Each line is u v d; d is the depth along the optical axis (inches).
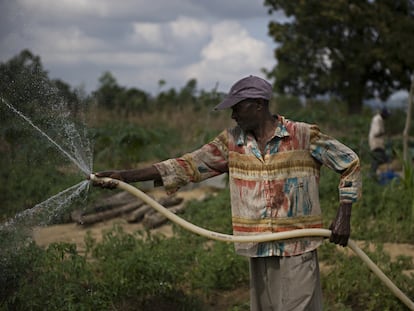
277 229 139.6
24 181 283.6
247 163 140.8
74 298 171.0
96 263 216.7
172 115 729.0
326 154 139.9
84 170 140.3
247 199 141.1
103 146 506.3
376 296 191.6
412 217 301.3
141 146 477.7
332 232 139.9
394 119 908.0
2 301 173.0
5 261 172.4
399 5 1160.2
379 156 482.3
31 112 150.0
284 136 139.1
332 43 1151.6
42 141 162.7
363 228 297.1
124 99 778.8
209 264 216.2
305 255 140.2
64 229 305.7
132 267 193.2
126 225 327.0
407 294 193.9
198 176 145.3
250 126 139.2
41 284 173.9
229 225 305.3
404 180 341.7
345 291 199.5
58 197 150.0
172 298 197.3
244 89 137.3
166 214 140.4
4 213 253.0
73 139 145.2
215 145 145.3
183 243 256.8
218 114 713.6
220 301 205.9
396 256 238.4
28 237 167.9
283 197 139.5
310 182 140.7
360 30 1160.8
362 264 210.2
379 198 330.3
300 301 139.5
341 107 1045.8
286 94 1242.6
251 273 146.4
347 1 1120.8
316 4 1142.3
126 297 193.5
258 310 147.4
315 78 1215.6
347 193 139.2
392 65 1140.5
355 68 1147.9
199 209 345.4
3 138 197.6
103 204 339.3
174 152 571.2
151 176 143.7
